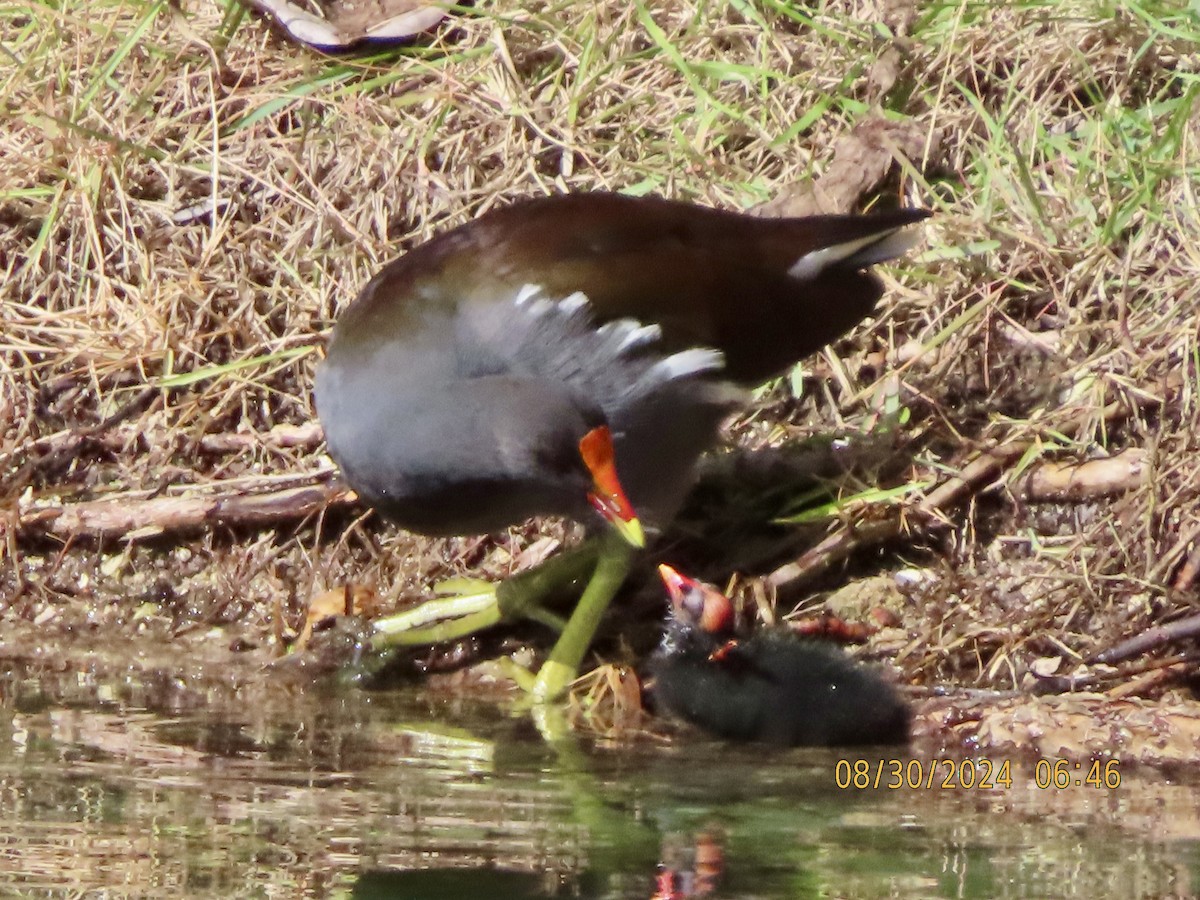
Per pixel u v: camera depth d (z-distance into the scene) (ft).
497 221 28.71
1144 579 29.78
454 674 30.50
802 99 37.76
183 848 21.20
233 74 39.22
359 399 27.14
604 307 27.22
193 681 29.73
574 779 24.75
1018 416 33.24
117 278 36.35
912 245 30.25
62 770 24.41
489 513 27.40
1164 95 37.04
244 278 35.76
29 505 33.47
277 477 33.14
